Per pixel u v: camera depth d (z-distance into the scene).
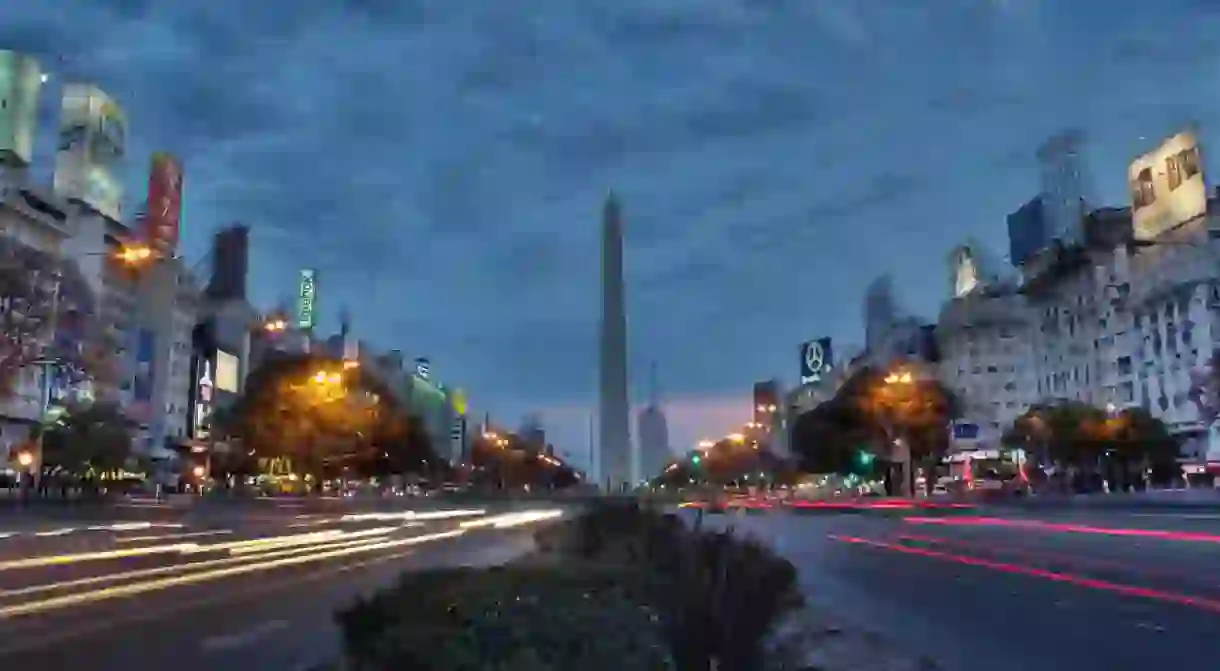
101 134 122.00
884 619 14.41
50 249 107.75
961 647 12.01
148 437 122.69
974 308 157.62
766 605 8.33
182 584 20.61
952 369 155.75
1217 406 88.81
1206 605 15.81
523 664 5.41
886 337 177.38
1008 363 154.00
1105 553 27.00
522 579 7.32
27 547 31.12
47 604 17.00
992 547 30.44
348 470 119.00
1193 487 85.31
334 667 9.59
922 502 74.31
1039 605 16.11
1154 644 12.23
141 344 121.88
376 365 183.50
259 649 12.27
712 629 7.81
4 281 55.03
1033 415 104.69
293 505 80.88
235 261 154.88
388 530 45.84
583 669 5.66
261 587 19.95
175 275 130.12
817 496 106.75
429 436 139.62
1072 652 11.71
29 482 83.31
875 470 104.12
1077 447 96.25
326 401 98.75
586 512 15.34
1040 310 140.50
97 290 115.75
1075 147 141.50
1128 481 95.88
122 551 30.02
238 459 114.31
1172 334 107.44
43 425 84.81
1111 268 120.94
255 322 157.62
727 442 185.12
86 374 69.81
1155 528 39.34
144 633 13.62
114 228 122.88
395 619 6.06
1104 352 122.00
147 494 102.38
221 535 39.56
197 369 136.62
